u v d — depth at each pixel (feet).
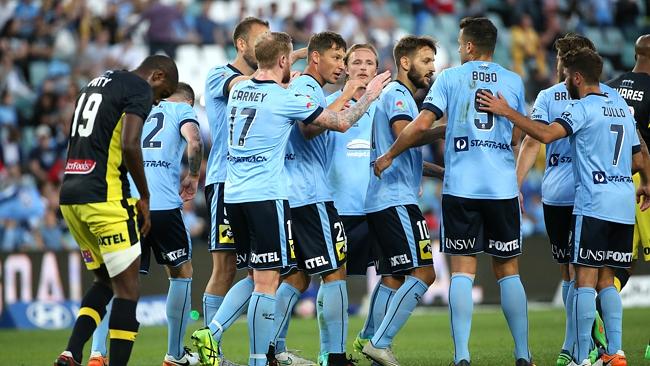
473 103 83.25
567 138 92.73
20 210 188.96
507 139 83.97
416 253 89.66
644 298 184.65
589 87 85.92
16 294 165.17
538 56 263.49
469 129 83.10
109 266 75.51
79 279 169.17
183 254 96.17
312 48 90.33
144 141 96.22
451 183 83.46
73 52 229.86
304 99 81.71
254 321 82.33
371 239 100.42
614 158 85.30
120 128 75.56
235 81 91.15
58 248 186.91
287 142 88.43
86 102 75.97
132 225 75.82
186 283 96.37
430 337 133.59
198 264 170.50
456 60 264.72
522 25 264.93
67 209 76.07
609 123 85.10
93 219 75.00
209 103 94.94
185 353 98.89
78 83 222.48
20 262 165.78
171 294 96.12
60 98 217.56
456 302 82.69
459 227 83.25
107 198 75.20
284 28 245.65
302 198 87.86
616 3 279.49
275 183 81.97
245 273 164.14
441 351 113.91
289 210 83.20
